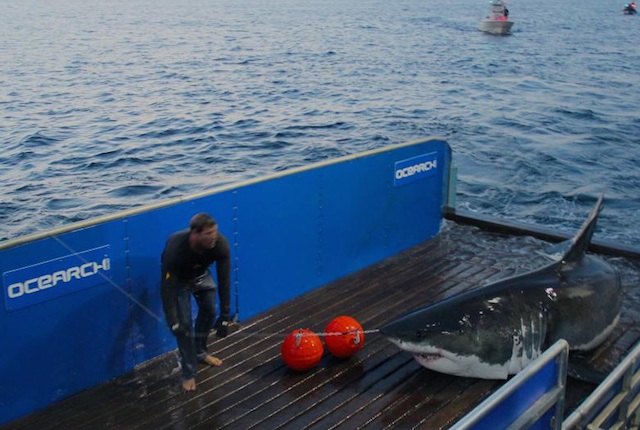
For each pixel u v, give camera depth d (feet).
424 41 189.26
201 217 16.93
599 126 80.53
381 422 16.99
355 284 25.00
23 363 17.10
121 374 19.11
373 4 424.05
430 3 438.81
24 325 16.93
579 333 19.60
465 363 18.01
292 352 18.84
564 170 59.62
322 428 16.78
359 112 88.63
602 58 153.89
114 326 18.70
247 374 19.10
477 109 91.71
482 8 374.02
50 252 17.02
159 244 19.19
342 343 19.31
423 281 25.25
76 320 17.87
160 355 19.97
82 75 121.70
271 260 22.82
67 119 83.20
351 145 70.28
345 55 153.17
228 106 92.27
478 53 161.07
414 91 106.83
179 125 79.61
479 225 30.71
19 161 62.90
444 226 30.91
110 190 53.67
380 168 26.11
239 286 22.00
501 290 19.03
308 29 227.40
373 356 19.94
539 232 29.30
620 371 14.62
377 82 115.34
